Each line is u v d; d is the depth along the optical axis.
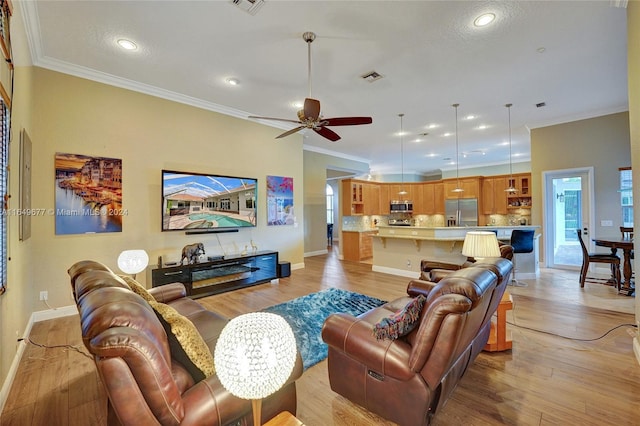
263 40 2.94
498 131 6.23
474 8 2.50
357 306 3.76
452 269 3.47
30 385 2.10
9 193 2.19
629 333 2.87
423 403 1.49
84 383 2.13
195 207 4.43
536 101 4.59
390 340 1.62
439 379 1.46
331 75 3.69
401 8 2.49
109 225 3.70
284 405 1.49
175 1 2.38
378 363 1.61
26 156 2.76
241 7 2.47
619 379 2.12
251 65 3.43
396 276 5.52
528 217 8.56
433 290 1.54
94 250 3.60
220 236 4.82
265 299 4.08
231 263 4.46
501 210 8.88
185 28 2.74
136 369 0.95
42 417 1.79
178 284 2.70
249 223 5.12
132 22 2.65
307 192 8.07
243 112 4.99
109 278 1.42
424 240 5.29
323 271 5.99
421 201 10.30
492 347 2.52
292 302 3.92
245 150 5.17
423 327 1.45
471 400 1.91
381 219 10.29
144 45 3.01
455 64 3.43
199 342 1.35
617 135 5.04
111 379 0.93
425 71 3.60
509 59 3.33
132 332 0.97
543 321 3.21
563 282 4.80
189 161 4.45
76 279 1.54
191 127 4.48
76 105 3.49
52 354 2.54
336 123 3.20
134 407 0.96
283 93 4.22
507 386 2.05
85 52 3.13
